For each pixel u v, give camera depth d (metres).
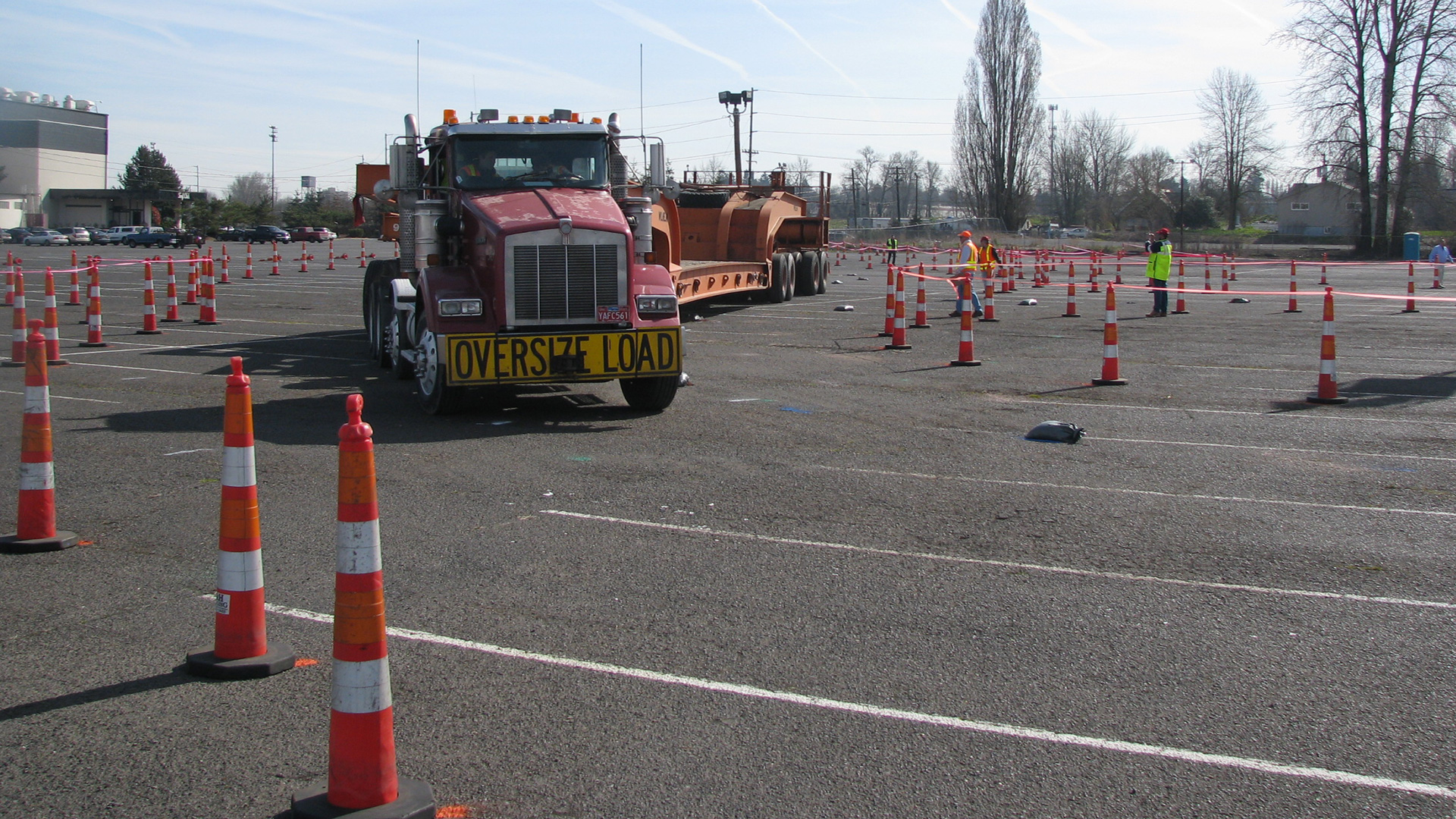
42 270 41.09
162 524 6.99
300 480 8.16
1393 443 9.87
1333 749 4.07
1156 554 6.48
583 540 6.67
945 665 4.82
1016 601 5.65
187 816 3.55
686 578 5.97
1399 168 61.25
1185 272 47.50
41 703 4.38
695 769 3.87
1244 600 5.70
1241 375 14.47
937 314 24.09
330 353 16.75
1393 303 28.30
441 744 4.05
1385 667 4.84
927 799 3.68
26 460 6.45
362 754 3.41
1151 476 8.53
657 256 14.44
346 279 37.25
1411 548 6.64
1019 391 12.96
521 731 4.16
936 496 7.85
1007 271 32.44
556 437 9.98
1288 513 7.43
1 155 103.75
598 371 10.58
